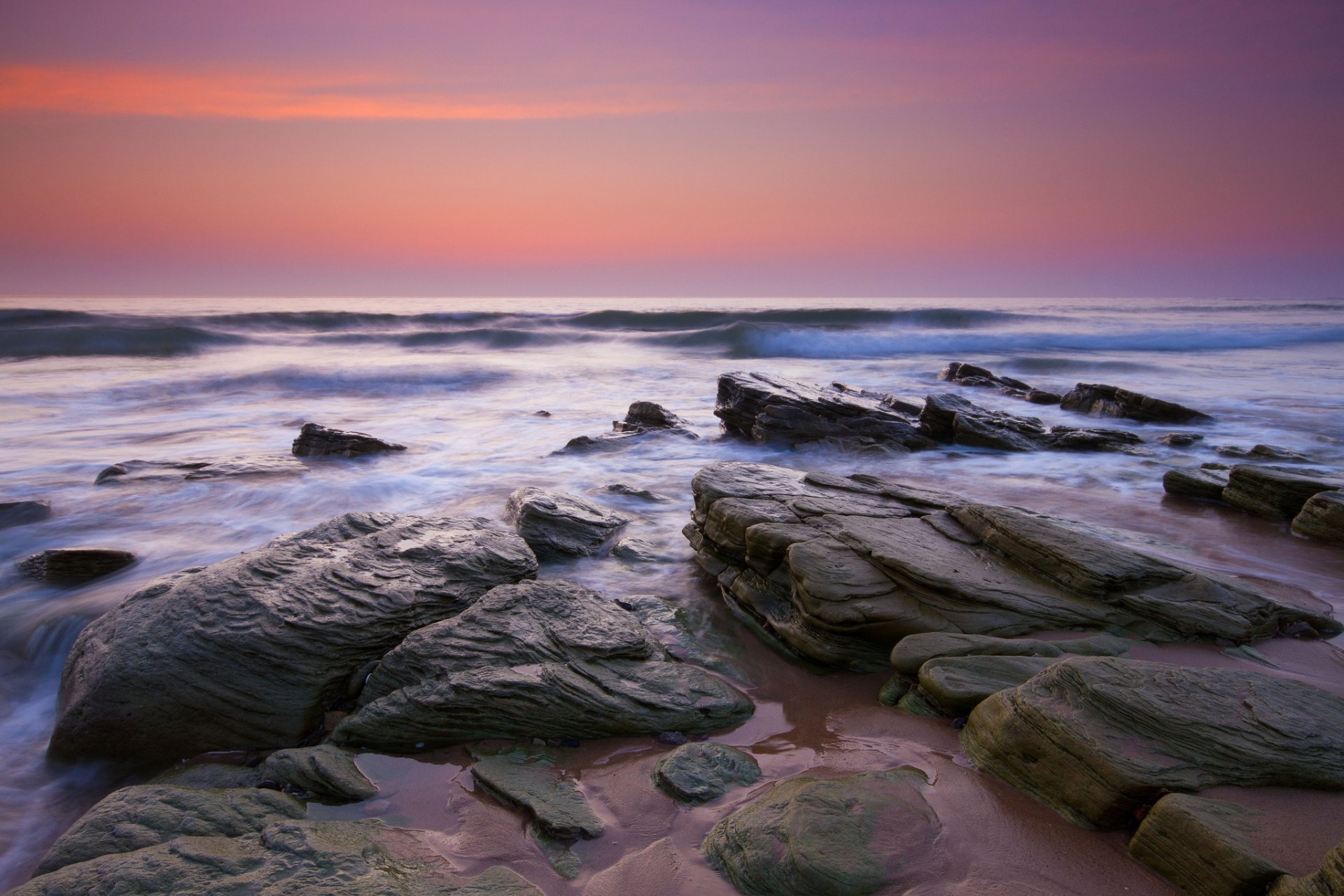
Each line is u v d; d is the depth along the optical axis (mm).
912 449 14578
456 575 6398
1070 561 5980
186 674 4965
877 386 25031
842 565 6184
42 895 3104
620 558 8367
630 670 5289
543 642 5355
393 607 5719
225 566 5941
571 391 23875
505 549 6973
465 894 3223
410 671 5121
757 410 15055
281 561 6121
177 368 25812
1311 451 14320
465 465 13141
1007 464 13406
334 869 3324
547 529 8484
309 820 3797
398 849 3623
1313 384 24656
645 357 33531
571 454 14000
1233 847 3039
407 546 6695
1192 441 14883
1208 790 3449
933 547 6504
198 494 10891
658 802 4082
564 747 4770
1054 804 3773
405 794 4285
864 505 7543
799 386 16250
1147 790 3469
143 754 4918
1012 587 5898
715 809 4000
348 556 6379
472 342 36500
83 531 9445
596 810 4027
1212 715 3811
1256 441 15359
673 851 3674
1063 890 3213
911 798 3801
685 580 7812
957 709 4707
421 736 4793
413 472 12508
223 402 20938
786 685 5652
